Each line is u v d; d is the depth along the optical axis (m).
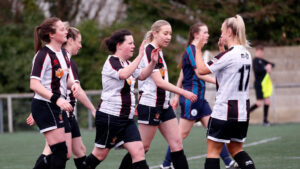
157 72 19.77
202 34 23.48
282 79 56.88
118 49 18.52
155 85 20.17
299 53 56.50
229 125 17.38
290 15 63.59
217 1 61.72
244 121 17.50
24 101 51.03
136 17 62.00
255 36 63.88
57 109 17.92
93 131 44.78
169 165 23.72
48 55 17.75
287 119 51.97
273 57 57.16
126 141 18.48
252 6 61.38
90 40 60.12
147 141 20.47
